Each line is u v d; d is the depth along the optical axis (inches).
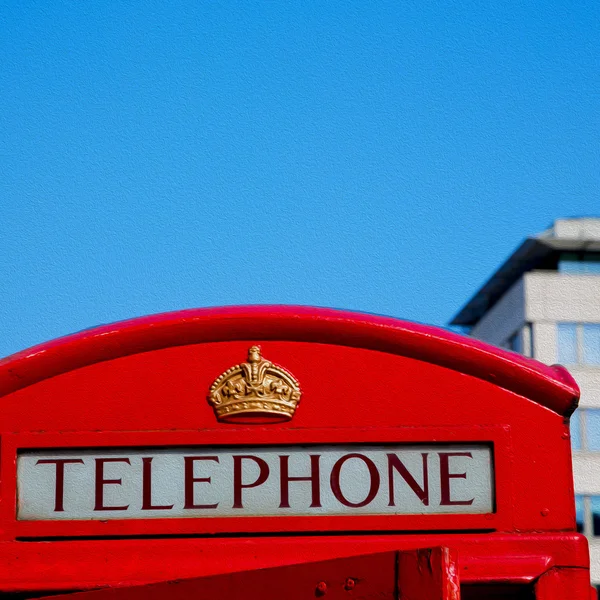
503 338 1957.4
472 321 2123.5
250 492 210.8
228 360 216.7
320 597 177.3
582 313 1865.2
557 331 1861.5
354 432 213.2
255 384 214.5
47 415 214.2
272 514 210.1
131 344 216.2
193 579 188.1
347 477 211.6
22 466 212.1
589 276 1872.5
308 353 216.8
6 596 207.5
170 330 216.4
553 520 210.8
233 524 209.5
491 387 216.2
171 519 209.8
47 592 207.0
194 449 212.8
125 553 208.5
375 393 215.5
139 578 206.8
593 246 1886.1
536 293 1871.3
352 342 217.0
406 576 171.8
